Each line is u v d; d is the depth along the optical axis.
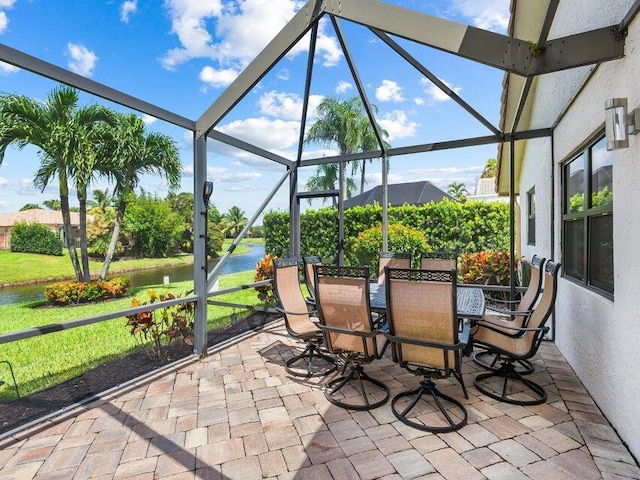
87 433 2.65
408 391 3.22
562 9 4.07
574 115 3.68
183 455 2.39
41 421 2.79
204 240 4.29
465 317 3.03
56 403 3.08
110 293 3.68
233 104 3.91
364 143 9.09
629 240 2.39
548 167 4.91
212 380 3.59
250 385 3.47
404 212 8.58
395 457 2.34
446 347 2.65
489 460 2.30
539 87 5.37
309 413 2.93
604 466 2.22
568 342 3.99
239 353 4.40
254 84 3.72
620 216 2.53
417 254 7.46
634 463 2.25
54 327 2.81
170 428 2.72
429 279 2.62
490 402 3.09
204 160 4.27
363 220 7.84
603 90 2.86
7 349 3.20
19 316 3.02
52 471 2.24
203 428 2.71
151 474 2.21
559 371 3.77
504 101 5.47
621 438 2.51
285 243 7.30
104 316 3.21
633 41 2.29
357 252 7.20
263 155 5.48
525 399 3.13
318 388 3.40
